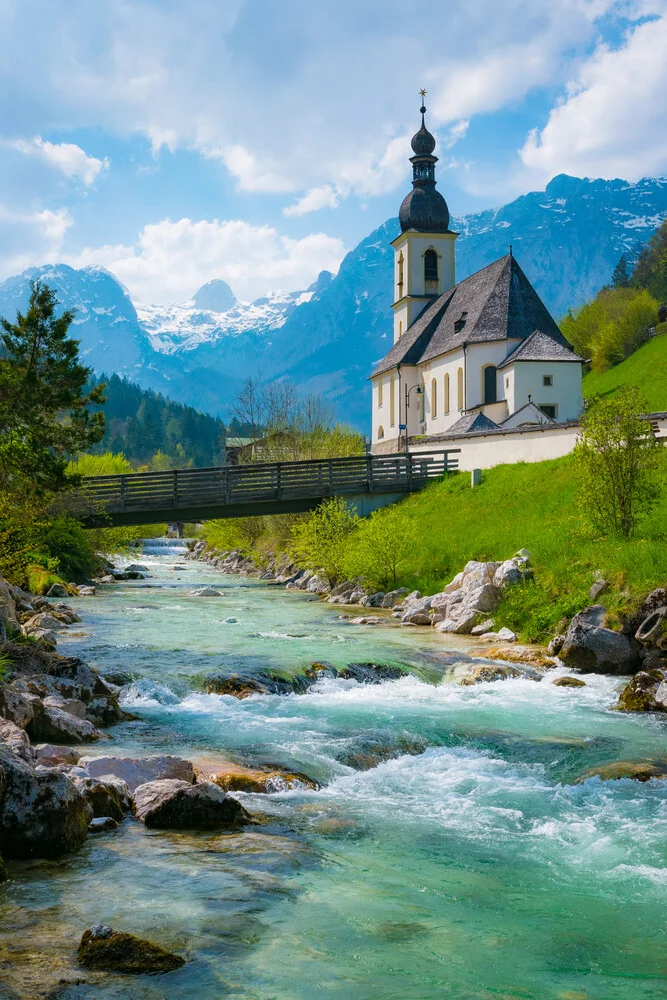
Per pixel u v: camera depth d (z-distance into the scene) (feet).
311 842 29.60
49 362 96.07
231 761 37.93
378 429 305.32
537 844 29.84
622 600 64.39
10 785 27.73
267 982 20.26
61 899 24.29
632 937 23.17
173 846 28.68
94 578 142.51
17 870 26.32
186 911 23.79
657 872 27.50
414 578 102.27
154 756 35.58
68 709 43.50
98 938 21.29
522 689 55.47
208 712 48.32
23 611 83.15
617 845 29.78
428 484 150.10
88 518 138.51
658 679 51.72
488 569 85.30
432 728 45.14
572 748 41.60
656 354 275.80
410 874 27.09
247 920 23.40
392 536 106.73
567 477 112.27
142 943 21.13
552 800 34.55
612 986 20.59
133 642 69.56
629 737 43.60
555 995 20.13
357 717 47.42
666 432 99.91
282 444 187.42
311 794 35.06
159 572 173.06
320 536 126.82
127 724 44.98
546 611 71.92
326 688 55.62
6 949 21.25
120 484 140.15
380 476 151.84
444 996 19.97
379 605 100.73
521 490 117.80
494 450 143.54
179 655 62.75
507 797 34.94
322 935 22.74
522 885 26.43
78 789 30.14
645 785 36.09
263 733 43.37
